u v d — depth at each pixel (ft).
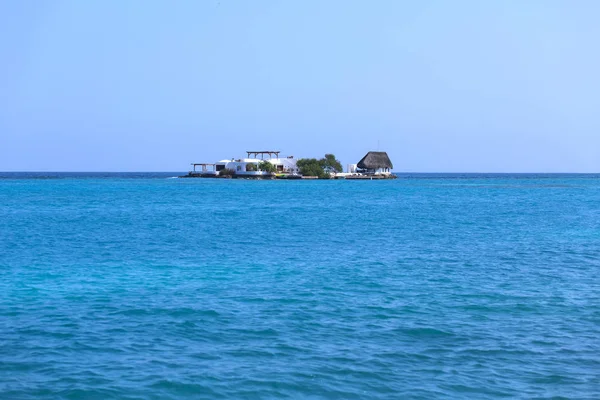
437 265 121.29
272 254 138.72
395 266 120.26
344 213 272.92
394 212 278.67
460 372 60.03
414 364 62.03
